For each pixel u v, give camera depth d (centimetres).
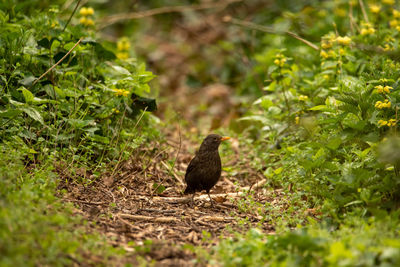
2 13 1216
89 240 731
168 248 774
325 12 1725
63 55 1197
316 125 1143
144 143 1343
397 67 1140
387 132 913
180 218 966
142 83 1190
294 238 684
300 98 1255
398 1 1509
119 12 2222
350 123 912
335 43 1389
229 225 941
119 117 1244
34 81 1120
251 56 2048
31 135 1040
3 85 1116
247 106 1697
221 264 720
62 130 1125
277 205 1046
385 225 766
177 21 2458
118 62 1359
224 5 2161
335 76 1352
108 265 688
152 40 2456
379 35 1386
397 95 966
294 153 1074
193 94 2139
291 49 1648
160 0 2322
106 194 1034
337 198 876
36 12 1385
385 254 617
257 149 1402
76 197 976
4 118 1055
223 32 2336
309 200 1041
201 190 1146
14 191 790
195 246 814
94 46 1327
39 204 782
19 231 670
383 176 883
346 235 756
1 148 949
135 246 777
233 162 1406
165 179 1209
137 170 1197
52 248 648
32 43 1209
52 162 1027
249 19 2152
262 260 715
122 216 926
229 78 2217
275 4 2078
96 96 1179
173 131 1647
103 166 1079
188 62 2353
